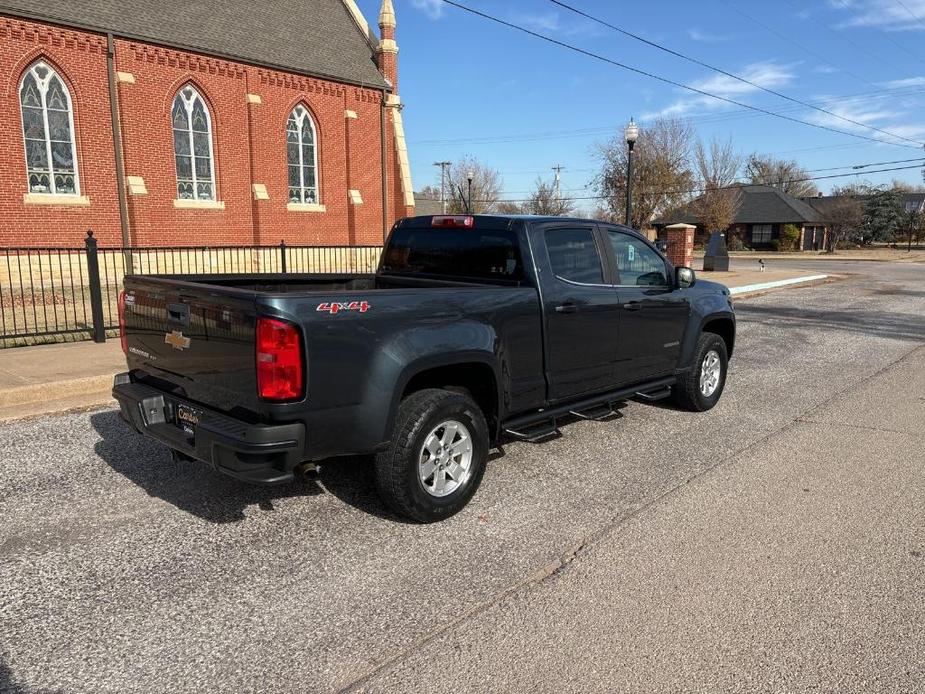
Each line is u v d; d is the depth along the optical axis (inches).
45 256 717.3
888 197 2677.2
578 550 151.6
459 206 2842.0
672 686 105.3
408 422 156.4
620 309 218.4
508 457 215.8
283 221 940.6
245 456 136.0
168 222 818.2
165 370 167.6
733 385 324.2
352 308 145.0
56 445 216.5
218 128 855.7
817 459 215.9
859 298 769.6
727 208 2028.8
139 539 153.8
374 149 1049.5
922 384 327.6
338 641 116.4
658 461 213.0
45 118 711.7
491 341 173.0
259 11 965.2
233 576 138.1
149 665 109.1
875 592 134.1
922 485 193.3
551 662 111.0
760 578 139.3
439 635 118.5
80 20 717.9
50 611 124.1
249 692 103.1
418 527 162.7
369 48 1087.0
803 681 106.7
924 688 105.2
